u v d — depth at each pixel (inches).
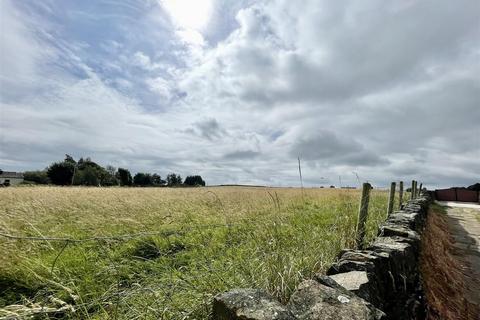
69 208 403.2
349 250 145.9
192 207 427.2
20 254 174.6
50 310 94.6
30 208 368.5
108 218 330.6
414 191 645.9
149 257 210.7
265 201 470.9
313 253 148.3
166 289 112.3
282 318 66.1
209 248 206.8
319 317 76.9
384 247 157.8
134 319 98.4
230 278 121.3
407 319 136.6
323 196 582.9
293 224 267.1
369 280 112.2
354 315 78.0
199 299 104.5
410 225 230.1
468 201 1077.8
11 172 3277.6
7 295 144.0
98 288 143.8
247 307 70.7
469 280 251.3
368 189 185.5
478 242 380.8
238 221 274.2
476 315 191.0
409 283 157.8
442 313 173.8
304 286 92.1
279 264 120.4
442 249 315.0
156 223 313.9
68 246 215.3
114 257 196.7
